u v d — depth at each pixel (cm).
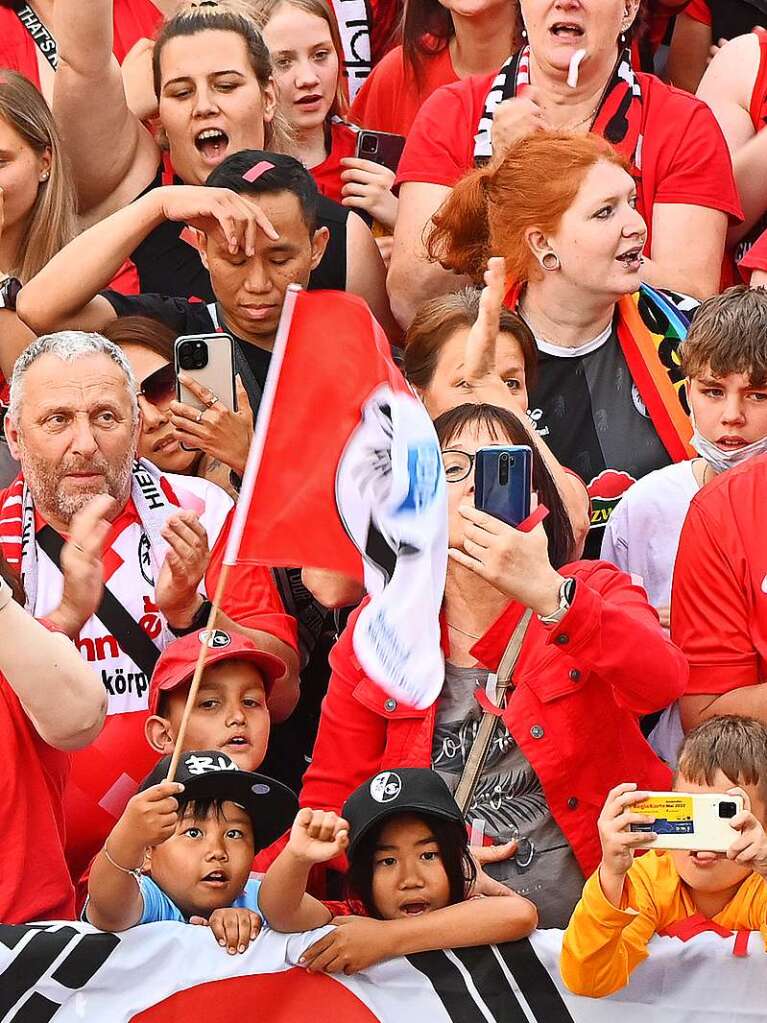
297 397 1245
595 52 1908
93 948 1268
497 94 1953
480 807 1423
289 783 1669
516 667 1431
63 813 1420
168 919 1312
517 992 1294
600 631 1359
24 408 1571
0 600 1291
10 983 1261
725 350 1658
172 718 1500
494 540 1347
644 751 1462
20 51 2128
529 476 1364
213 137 1953
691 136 1939
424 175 1947
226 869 1320
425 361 1661
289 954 1284
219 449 1636
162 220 1759
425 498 1248
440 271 1900
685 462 1731
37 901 1354
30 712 1317
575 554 1627
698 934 1316
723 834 1227
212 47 1952
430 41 2173
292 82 2109
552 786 1415
